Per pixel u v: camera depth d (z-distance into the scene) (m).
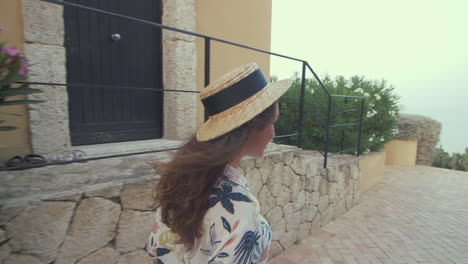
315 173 3.54
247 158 2.54
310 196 3.47
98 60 2.85
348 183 4.38
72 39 2.65
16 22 2.20
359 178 4.72
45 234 1.33
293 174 3.13
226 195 0.63
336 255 3.01
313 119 5.39
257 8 4.34
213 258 0.58
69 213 1.40
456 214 4.23
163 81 3.43
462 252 3.12
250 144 0.75
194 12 3.43
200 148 0.68
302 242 3.31
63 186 1.53
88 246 1.48
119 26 2.99
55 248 1.36
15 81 1.22
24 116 2.29
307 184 3.40
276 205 2.92
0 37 2.14
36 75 2.31
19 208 1.25
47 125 2.39
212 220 0.61
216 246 0.58
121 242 1.61
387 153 8.13
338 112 5.14
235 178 0.69
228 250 0.57
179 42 3.29
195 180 0.63
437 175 6.78
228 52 3.95
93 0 2.77
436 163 8.45
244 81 0.69
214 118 0.71
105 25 2.88
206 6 3.59
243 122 0.66
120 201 1.58
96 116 2.88
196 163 0.63
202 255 0.63
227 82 0.69
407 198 4.99
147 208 1.70
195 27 3.48
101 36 2.86
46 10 2.33
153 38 3.33
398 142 7.95
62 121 2.48
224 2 3.81
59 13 2.40
